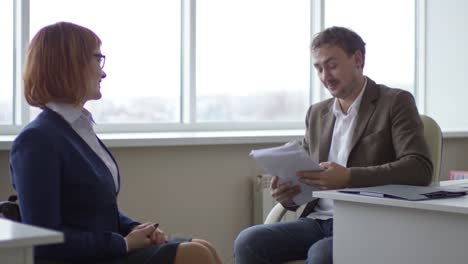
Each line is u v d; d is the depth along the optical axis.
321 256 2.24
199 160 3.46
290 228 2.50
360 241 2.10
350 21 4.45
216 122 3.87
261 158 2.39
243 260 2.46
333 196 2.11
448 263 1.88
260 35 4.06
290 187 2.46
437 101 4.70
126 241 1.87
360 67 2.56
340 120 2.59
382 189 2.12
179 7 3.74
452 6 4.59
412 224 1.96
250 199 3.65
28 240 1.20
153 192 3.31
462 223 1.85
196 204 3.46
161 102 3.70
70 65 1.87
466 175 3.82
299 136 3.70
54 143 1.79
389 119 2.47
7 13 3.19
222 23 3.90
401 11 4.70
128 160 3.23
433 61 4.71
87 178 1.83
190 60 3.73
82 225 1.84
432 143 2.64
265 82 4.09
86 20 3.40
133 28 3.57
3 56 3.19
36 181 1.73
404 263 1.99
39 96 1.89
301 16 4.23
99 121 3.48
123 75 3.55
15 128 3.18
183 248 1.85
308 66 4.26
